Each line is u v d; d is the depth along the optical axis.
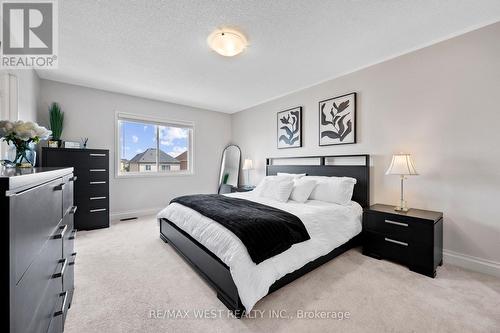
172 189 4.56
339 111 3.12
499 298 1.63
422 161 2.38
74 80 3.28
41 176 0.83
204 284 1.85
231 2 1.69
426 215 2.10
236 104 4.64
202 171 5.00
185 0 1.66
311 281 1.87
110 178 3.80
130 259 2.31
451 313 1.48
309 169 3.46
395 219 2.18
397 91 2.57
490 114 1.98
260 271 1.52
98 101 3.67
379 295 1.68
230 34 2.07
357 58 2.62
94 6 1.72
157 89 3.70
